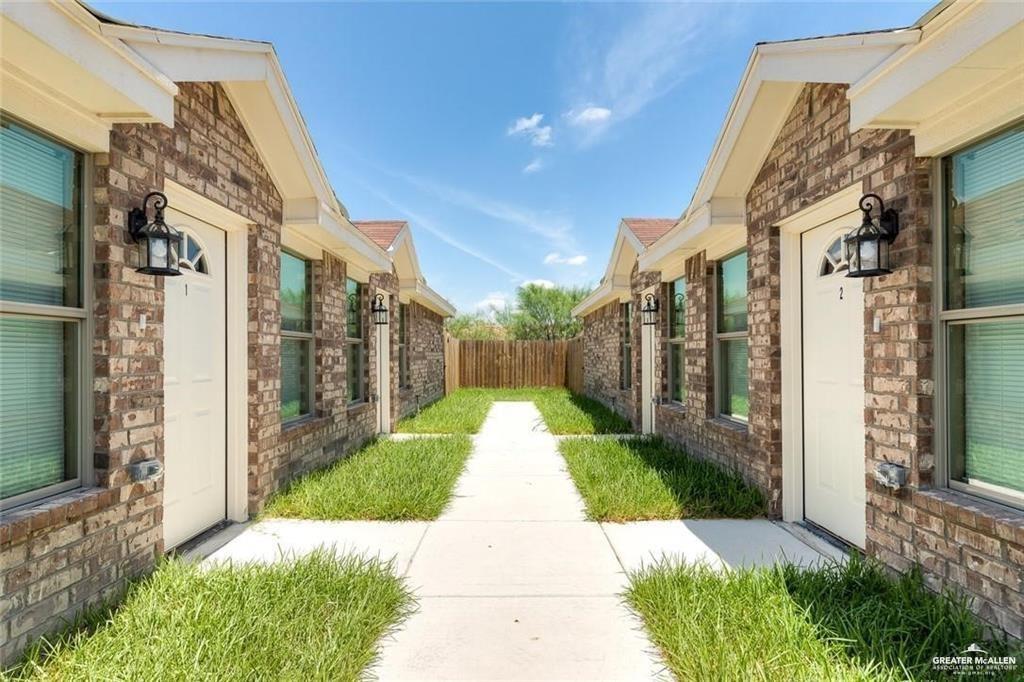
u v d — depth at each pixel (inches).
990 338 109.1
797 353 182.4
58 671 88.8
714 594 116.1
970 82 96.0
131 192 123.0
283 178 201.3
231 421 183.3
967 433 114.3
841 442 160.9
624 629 113.7
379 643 107.7
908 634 96.3
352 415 294.7
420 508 190.1
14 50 86.2
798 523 180.2
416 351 507.5
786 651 92.9
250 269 187.3
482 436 376.5
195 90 150.9
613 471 235.5
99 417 114.9
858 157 137.4
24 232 103.6
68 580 103.6
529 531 175.8
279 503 191.6
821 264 170.9
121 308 119.1
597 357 567.2
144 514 125.7
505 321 1111.6
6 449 100.8
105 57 97.0
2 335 100.3
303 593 117.0
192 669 87.5
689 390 269.1
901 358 122.0
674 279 317.1
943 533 108.9
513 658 102.7
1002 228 105.0
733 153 188.1
